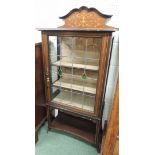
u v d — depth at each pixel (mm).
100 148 1451
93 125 1715
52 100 1519
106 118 1668
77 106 1419
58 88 1489
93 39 1197
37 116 1582
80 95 1498
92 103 1447
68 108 1440
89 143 1572
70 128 1673
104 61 1107
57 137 1652
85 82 1401
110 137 1101
